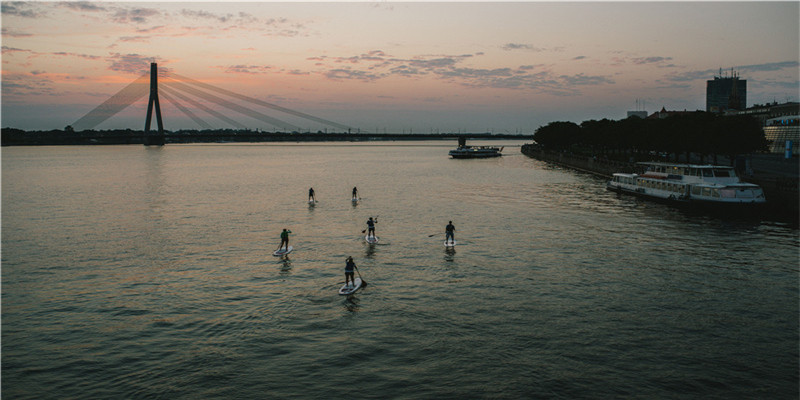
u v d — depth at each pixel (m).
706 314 32.97
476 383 24.16
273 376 25.08
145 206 85.75
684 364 26.06
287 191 110.62
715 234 60.00
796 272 42.91
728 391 23.48
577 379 24.48
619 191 104.31
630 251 50.84
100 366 26.42
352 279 38.75
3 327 31.69
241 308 34.56
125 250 52.41
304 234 60.44
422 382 24.31
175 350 28.17
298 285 39.56
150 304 35.59
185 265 46.16
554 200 93.12
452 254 49.66
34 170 180.50
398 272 43.16
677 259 47.50
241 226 66.25
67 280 41.72
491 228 63.97
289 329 30.78
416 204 87.81
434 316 32.62
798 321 31.75
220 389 23.94
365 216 74.38
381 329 30.58
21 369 26.20
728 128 99.81
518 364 26.02
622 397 22.91
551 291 37.75
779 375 24.92
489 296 36.56
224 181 135.62
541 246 53.22
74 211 80.25
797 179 80.75
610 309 33.88
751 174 97.12
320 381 24.53
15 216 75.19
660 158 153.88
